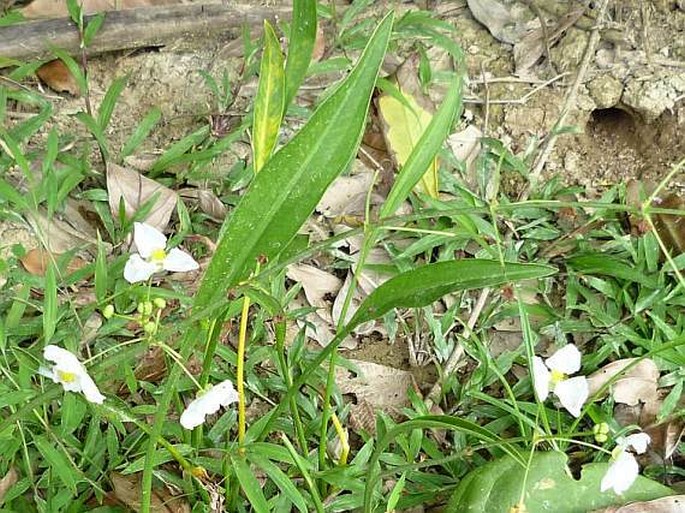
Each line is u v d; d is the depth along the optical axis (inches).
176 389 19.5
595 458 19.9
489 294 22.7
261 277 14.6
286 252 20.6
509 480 17.8
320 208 23.7
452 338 22.2
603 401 20.9
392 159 24.3
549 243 23.4
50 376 15.0
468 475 18.2
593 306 22.3
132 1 26.2
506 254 22.9
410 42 26.5
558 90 26.0
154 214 22.8
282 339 16.8
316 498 17.0
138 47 26.1
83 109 25.5
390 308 13.9
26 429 19.0
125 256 21.8
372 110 25.0
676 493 18.3
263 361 21.4
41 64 25.0
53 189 21.5
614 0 26.9
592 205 15.4
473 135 25.3
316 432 20.4
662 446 20.5
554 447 18.2
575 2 26.9
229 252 14.1
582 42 26.3
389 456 19.7
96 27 24.7
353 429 21.0
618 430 20.2
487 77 26.3
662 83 25.5
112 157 24.6
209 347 16.5
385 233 23.0
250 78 25.5
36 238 22.5
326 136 13.4
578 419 17.9
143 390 20.8
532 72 26.3
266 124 15.3
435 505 19.6
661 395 21.1
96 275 20.5
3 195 21.7
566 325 22.0
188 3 26.5
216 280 14.3
